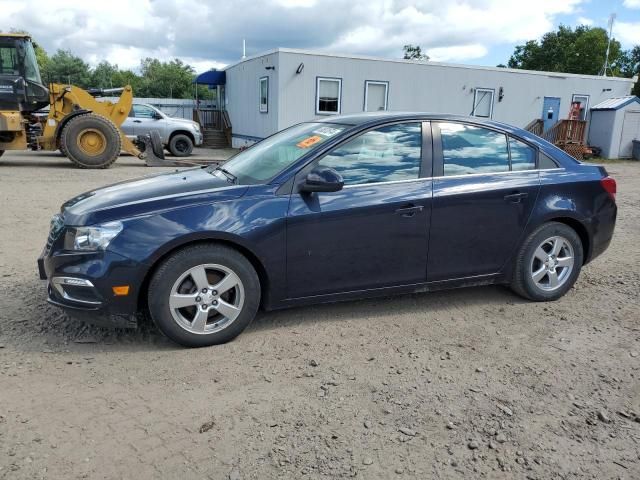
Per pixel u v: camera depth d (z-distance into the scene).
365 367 3.48
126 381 3.22
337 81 19.58
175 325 3.57
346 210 3.87
